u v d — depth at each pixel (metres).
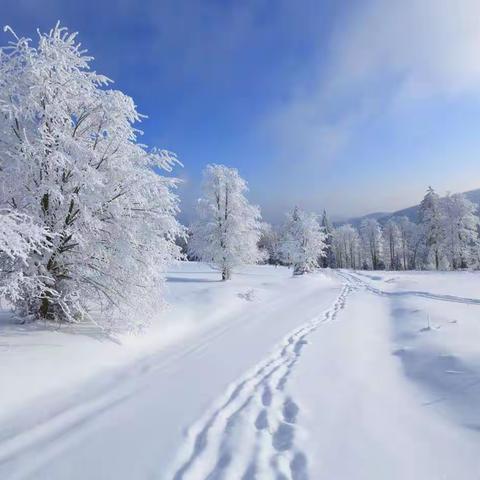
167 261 11.77
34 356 7.63
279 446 4.95
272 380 7.81
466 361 7.93
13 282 8.04
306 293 27.80
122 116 10.77
